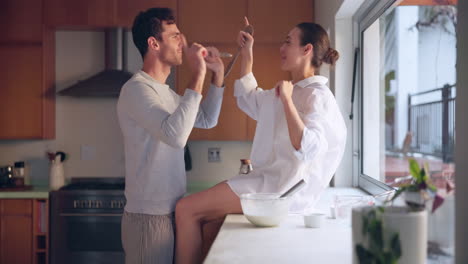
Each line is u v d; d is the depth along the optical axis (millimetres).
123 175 3984
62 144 3992
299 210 1848
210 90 2121
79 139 3998
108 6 3613
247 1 3592
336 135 1812
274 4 3584
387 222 828
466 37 890
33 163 3986
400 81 2578
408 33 2246
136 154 1850
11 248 3430
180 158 1907
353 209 873
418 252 831
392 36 2498
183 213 1801
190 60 1713
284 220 1562
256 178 1808
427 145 2064
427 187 890
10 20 3621
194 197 1805
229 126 3619
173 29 1909
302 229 1499
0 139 3633
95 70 3969
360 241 849
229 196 1788
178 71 3582
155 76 1924
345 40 2836
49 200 3439
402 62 2443
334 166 1880
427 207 875
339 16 2811
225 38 3588
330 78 3031
